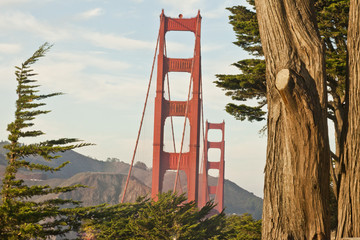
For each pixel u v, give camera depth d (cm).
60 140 1611
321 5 2356
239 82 2564
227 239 4150
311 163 787
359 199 844
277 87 779
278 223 809
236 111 2553
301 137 785
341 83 2230
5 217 1557
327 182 806
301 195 792
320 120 789
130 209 4378
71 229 1958
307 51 829
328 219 802
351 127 870
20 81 1661
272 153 828
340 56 2233
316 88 801
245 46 2773
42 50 1661
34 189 1666
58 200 1783
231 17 2875
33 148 1560
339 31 2289
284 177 807
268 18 862
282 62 826
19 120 1608
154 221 4091
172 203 4478
